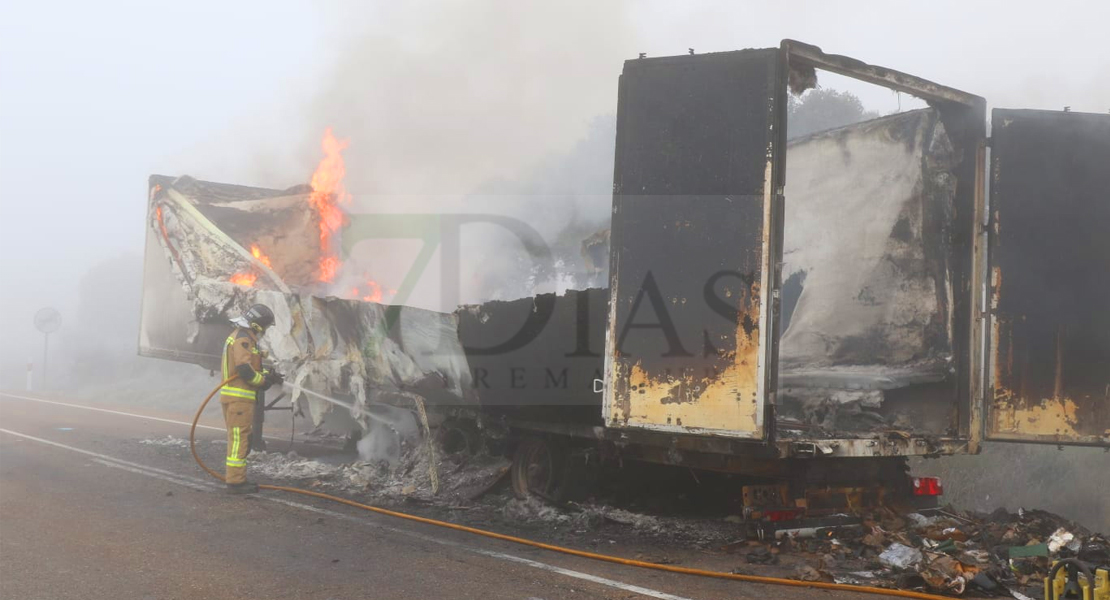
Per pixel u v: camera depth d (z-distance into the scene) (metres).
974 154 7.40
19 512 7.29
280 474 9.66
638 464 7.59
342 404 9.62
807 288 8.92
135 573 5.49
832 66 6.34
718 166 6.17
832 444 6.41
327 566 5.70
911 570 5.59
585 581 5.43
